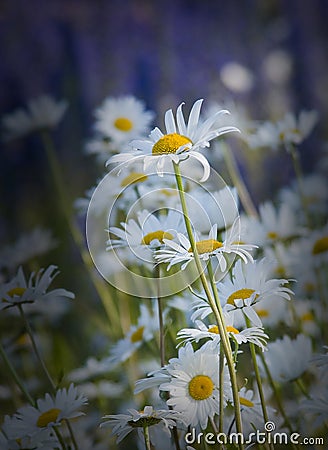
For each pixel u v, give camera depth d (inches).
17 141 124.5
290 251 55.2
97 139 58.9
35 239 63.4
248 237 54.9
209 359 44.4
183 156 43.1
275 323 52.1
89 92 122.3
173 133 43.5
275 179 93.7
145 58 124.0
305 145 106.0
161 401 47.5
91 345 69.7
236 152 87.7
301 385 49.0
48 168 119.7
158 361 50.8
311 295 57.3
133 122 56.5
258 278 45.1
